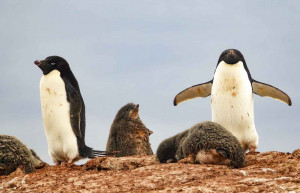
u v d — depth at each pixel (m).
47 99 18.19
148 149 20.16
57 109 18.12
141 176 13.56
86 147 18.28
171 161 16.34
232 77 18.97
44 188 13.17
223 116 19.08
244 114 18.92
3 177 14.52
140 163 15.92
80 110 18.48
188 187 12.41
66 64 18.75
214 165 14.28
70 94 18.30
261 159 15.60
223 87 19.03
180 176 13.32
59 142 18.27
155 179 13.22
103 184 13.17
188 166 14.09
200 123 15.08
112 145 19.97
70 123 18.11
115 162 15.62
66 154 18.12
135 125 19.88
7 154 14.98
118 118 20.06
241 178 13.13
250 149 19.00
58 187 13.18
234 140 14.55
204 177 13.35
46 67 18.34
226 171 13.70
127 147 19.73
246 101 18.97
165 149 16.34
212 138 14.37
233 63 19.16
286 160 15.04
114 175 13.93
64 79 18.47
